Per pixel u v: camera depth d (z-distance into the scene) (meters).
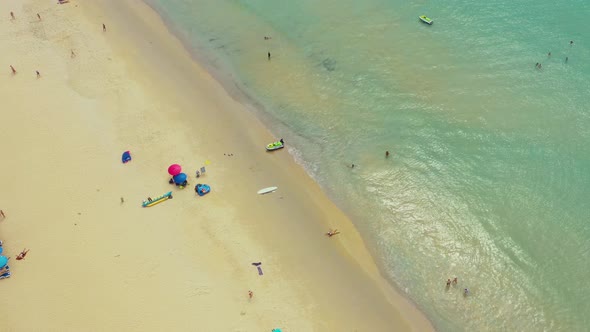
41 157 47.84
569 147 46.56
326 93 55.97
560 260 38.47
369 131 50.84
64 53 62.41
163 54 63.09
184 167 46.84
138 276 37.66
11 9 70.94
